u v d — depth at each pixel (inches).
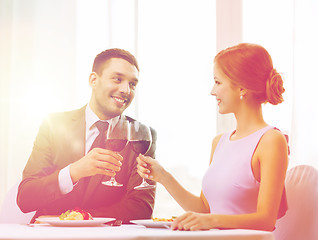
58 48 114.8
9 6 115.3
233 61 65.6
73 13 115.3
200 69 113.6
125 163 83.4
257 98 66.7
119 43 114.1
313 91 102.4
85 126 89.4
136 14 114.4
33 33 115.0
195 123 112.0
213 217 51.9
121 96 91.0
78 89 113.7
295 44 104.3
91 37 114.7
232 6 112.2
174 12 115.1
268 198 57.6
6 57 114.3
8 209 86.2
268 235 46.0
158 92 112.9
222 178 65.1
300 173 69.8
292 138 101.3
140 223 54.5
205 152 111.4
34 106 113.3
